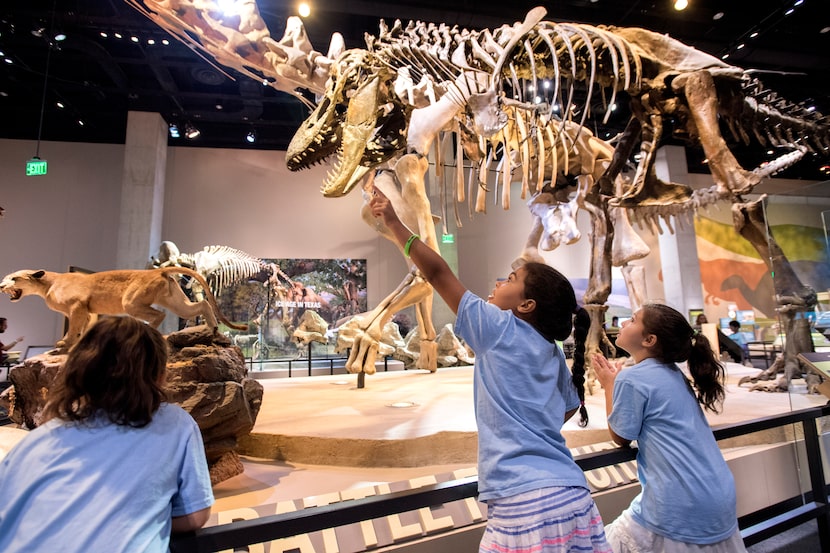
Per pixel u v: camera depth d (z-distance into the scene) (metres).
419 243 1.52
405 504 1.31
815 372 3.07
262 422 3.73
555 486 1.21
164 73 9.90
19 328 10.13
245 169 11.94
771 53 8.36
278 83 5.30
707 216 12.86
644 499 1.73
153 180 10.62
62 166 11.08
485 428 1.31
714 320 12.33
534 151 4.92
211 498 1.18
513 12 7.72
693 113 3.98
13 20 8.30
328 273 11.88
